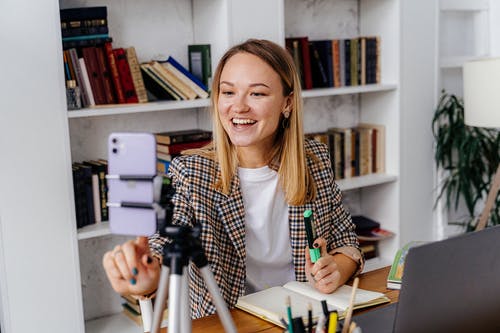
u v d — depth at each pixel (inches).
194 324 60.9
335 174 136.9
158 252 61.3
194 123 128.9
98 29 107.7
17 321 102.7
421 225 148.5
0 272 100.3
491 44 159.3
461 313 49.9
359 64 137.7
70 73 105.8
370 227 143.9
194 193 71.3
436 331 49.3
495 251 50.3
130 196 46.2
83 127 117.3
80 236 105.2
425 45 142.6
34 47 98.3
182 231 47.0
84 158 118.2
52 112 100.9
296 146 73.5
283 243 76.6
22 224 100.9
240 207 72.7
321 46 132.5
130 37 119.1
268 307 61.6
